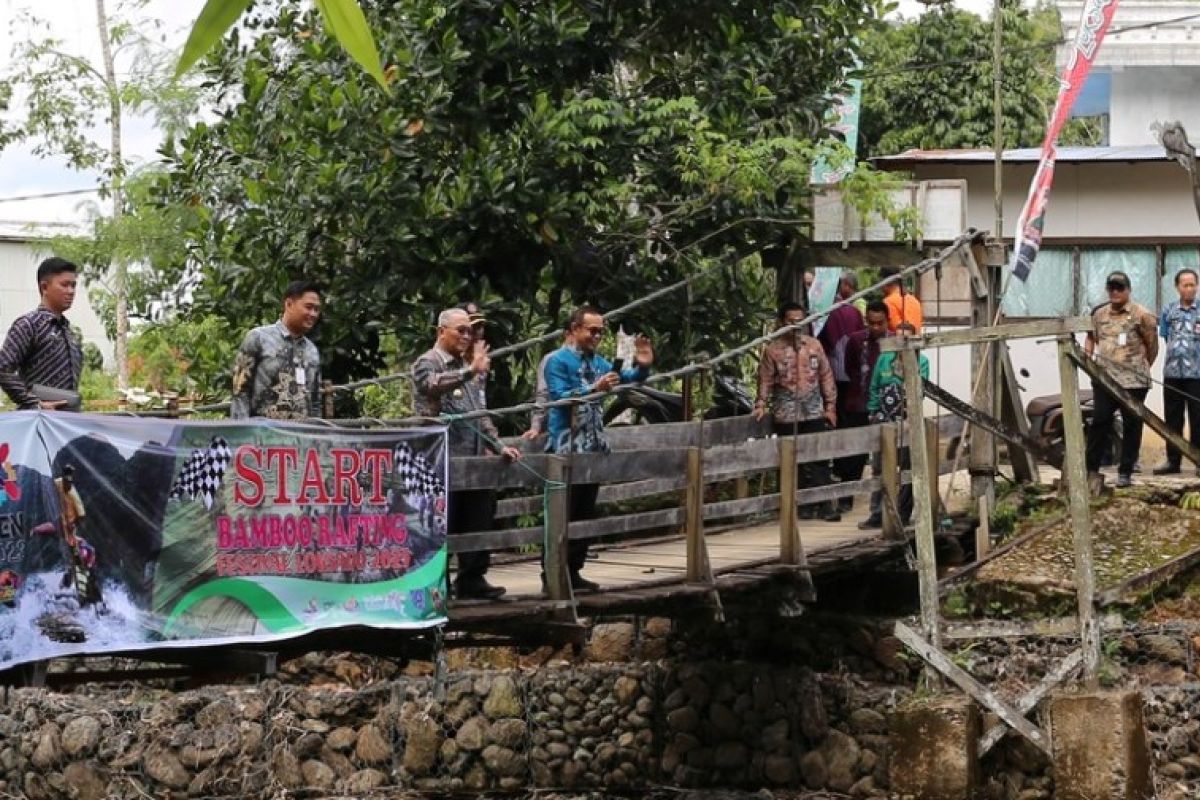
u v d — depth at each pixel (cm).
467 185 1203
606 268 1322
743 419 1198
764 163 1266
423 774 1266
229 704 1248
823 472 1280
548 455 873
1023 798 973
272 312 1270
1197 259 1573
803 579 1032
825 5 1376
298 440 741
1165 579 1104
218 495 711
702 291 1343
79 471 667
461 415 827
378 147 1213
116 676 746
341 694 1274
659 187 1339
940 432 1241
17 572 646
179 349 1645
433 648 845
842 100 1471
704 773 1241
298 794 1241
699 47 1347
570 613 872
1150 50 1908
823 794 1180
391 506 782
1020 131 2286
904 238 1297
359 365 1300
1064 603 1134
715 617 985
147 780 1222
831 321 1320
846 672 1227
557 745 1277
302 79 1267
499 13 1256
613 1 1302
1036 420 1474
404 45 1233
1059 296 1606
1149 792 954
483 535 846
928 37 2295
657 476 947
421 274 1240
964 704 976
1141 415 1070
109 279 2412
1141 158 1550
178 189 1332
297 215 1230
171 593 695
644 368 1012
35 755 1258
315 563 747
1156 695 1068
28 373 761
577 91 1305
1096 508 1225
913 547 1165
